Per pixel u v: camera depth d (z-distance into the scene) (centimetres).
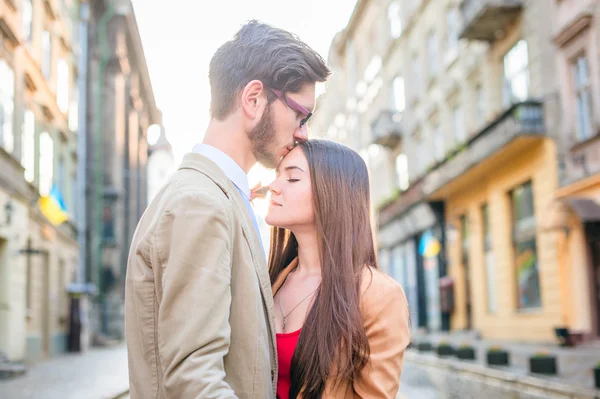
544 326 1884
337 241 227
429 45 2861
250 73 211
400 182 3338
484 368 1267
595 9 1636
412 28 3061
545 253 1883
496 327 2233
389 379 219
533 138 1883
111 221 3419
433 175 2634
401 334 223
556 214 1733
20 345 1667
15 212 1634
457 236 2616
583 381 1000
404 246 3300
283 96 212
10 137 1642
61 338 2286
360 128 4172
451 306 2630
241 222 203
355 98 4306
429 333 2891
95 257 3272
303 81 215
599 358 1359
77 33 2777
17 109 1691
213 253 182
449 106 2606
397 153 3359
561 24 1791
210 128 217
